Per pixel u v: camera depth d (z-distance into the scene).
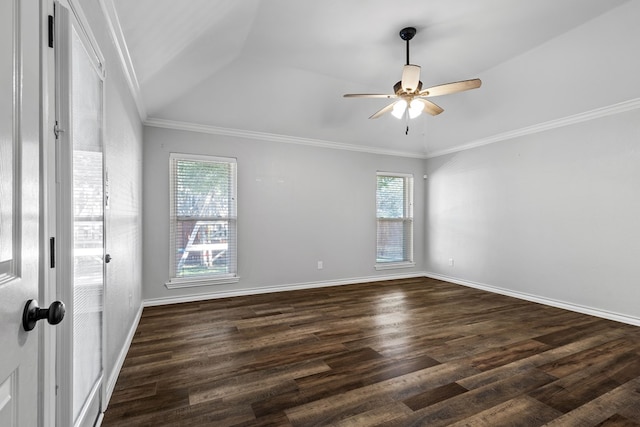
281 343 2.69
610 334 2.93
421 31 2.71
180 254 3.98
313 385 2.03
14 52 0.63
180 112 3.75
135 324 2.99
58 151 1.12
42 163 0.77
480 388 2.01
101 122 1.65
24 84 0.67
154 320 3.26
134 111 2.99
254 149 4.40
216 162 4.17
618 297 3.29
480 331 3.00
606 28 2.54
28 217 0.69
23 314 0.66
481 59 3.15
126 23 1.85
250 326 3.11
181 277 3.97
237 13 2.31
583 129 3.58
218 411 1.76
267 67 3.32
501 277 4.46
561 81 3.21
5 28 0.59
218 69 3.23
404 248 5.68
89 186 1.48
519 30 2.68
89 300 1.47
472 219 4.91
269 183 4.49
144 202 3.75
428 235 5.72
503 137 4.42
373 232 5.32
